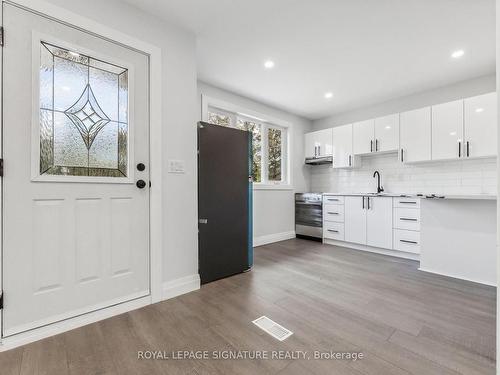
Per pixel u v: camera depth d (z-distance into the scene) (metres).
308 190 4.86
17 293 1.43
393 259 3.15
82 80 1.67
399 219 3.21
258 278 2.49
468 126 2.94
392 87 3.40
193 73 2.25
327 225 4.04
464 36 2.26
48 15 1.53
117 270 1.79
